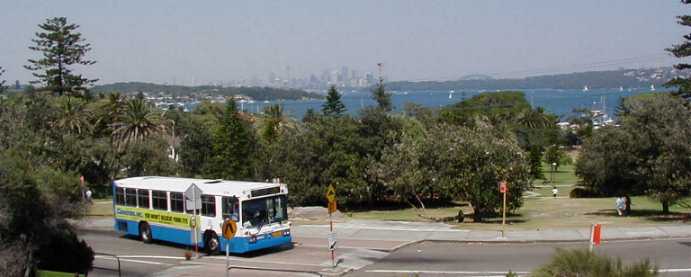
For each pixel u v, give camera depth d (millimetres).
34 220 18484
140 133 66500
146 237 30422
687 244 25688
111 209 44719
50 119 45031
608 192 37625
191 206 25047
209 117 83625
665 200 33094
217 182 28344
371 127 45844
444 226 32312
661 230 28578
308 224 34344
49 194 19062
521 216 38344
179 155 55188
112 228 35375
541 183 74438
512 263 23312
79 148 51312
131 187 31078
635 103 35000
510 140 36188
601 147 35312
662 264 22125
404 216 39906
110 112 73812
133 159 57312
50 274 18922
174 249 28875
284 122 75188
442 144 35219
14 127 24984
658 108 33906
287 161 44688
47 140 40719
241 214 25594
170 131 72938
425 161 36375
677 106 34031
